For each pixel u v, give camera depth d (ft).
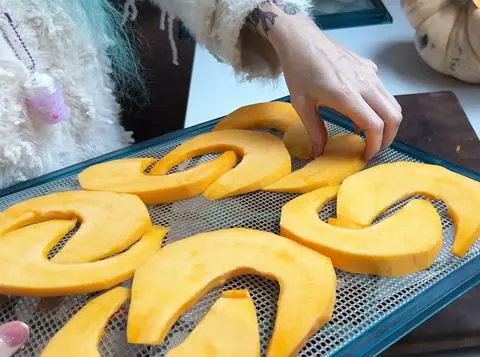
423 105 2.37
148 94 3.10
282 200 1.65
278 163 1.73
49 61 2.17
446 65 2.59
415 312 1.29
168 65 3.31
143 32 3.28
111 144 2.48
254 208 1.63
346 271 1.40
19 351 1.27
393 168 1.69
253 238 1.45
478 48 2.42
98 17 2.37
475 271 1.39
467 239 1.43
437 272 1.39
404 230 1.44
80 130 2.35
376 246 1.39
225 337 1.21
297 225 1.48
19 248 1.49
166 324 1.25
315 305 1.24
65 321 1.34
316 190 1.65
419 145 2.16
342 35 3.13
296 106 1.82
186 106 2.86
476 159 2.07
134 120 3.04
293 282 1.30
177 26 3.35
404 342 1.47
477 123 2.38
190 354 1.18
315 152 1.81
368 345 1.22
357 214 1.53
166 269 1.38
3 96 1.97
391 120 1.73
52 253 1.52
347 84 1.73
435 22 2.54
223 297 1.31
